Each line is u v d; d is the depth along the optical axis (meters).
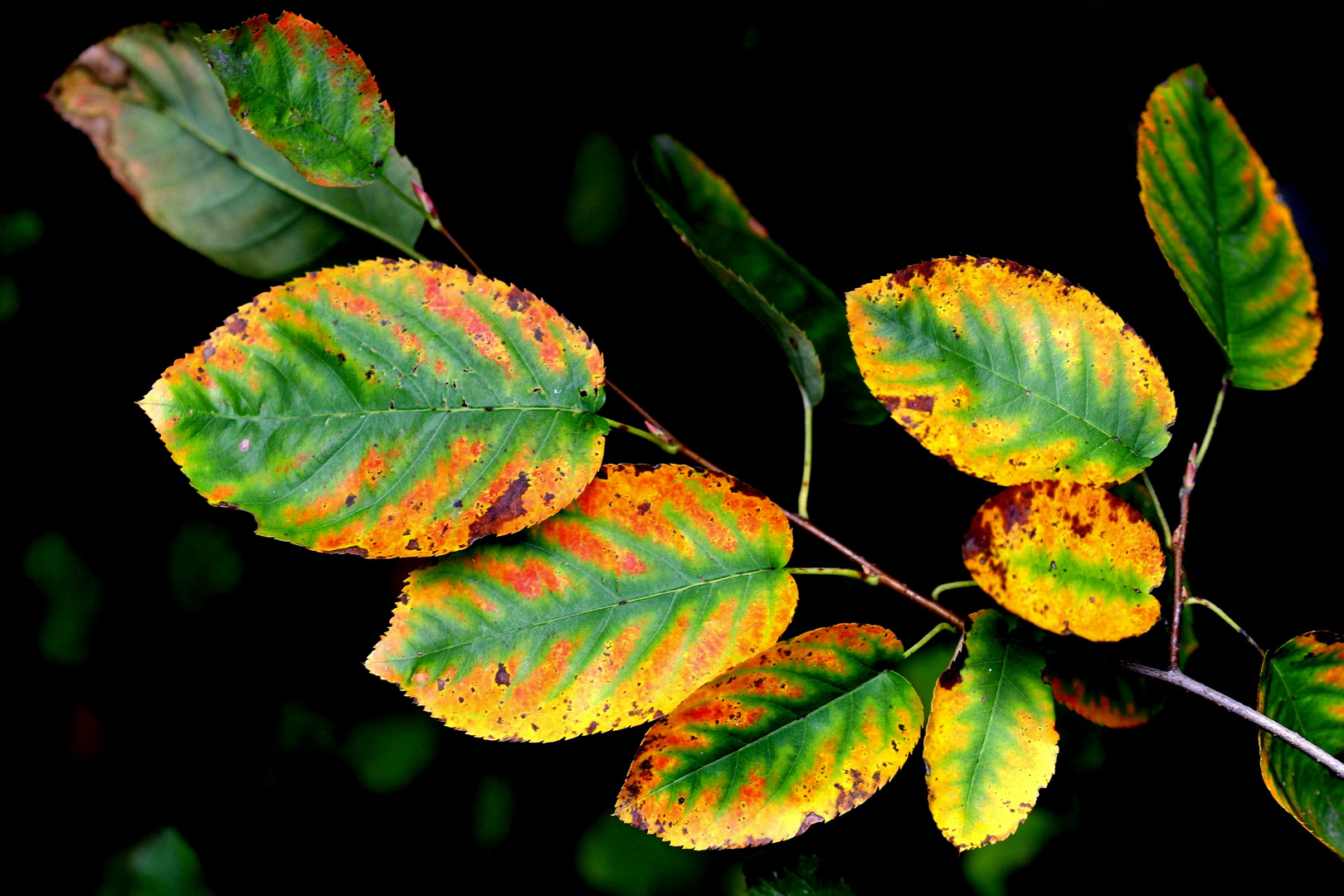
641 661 0.49
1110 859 0.56
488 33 0.57
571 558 0.49
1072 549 0.49
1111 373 0.49
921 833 0.55
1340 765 0.48
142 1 0.56
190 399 0.48
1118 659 0.49
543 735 0.49
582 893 0.57
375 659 0.48
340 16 0.57
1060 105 0.57
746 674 0.49
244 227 0.50
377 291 0.49
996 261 0.49
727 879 0.56
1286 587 0.56
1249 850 0.56
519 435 0.49
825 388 0.52
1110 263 0.57
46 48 0.57
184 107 0.50
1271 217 0.49
